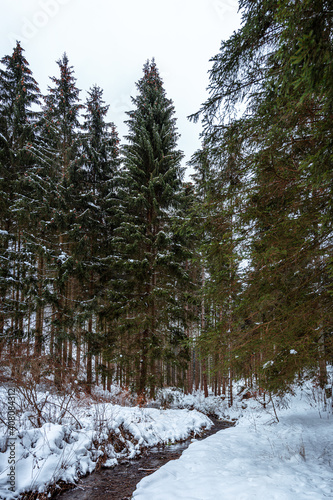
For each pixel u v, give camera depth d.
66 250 14.06
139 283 12.26
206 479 4.05
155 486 4.08
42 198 12.77
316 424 7.32
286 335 4.07
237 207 4.85
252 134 4.52
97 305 12.58
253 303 4.68
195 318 12.21
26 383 6.27
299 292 4.38
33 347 10.28
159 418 8.58
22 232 11.96
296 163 4.23
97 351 12.11
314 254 3.97
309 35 2.44
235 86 4.74
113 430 6.54
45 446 4.86
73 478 4.77
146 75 15.69
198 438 8.12
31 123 14.34
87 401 8.19
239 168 4.88
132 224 12.10
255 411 11.49
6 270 11.59
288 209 4.25
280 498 3.12
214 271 5.61
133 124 14.62
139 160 13.31
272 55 4.07
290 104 3.53
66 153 14.57
